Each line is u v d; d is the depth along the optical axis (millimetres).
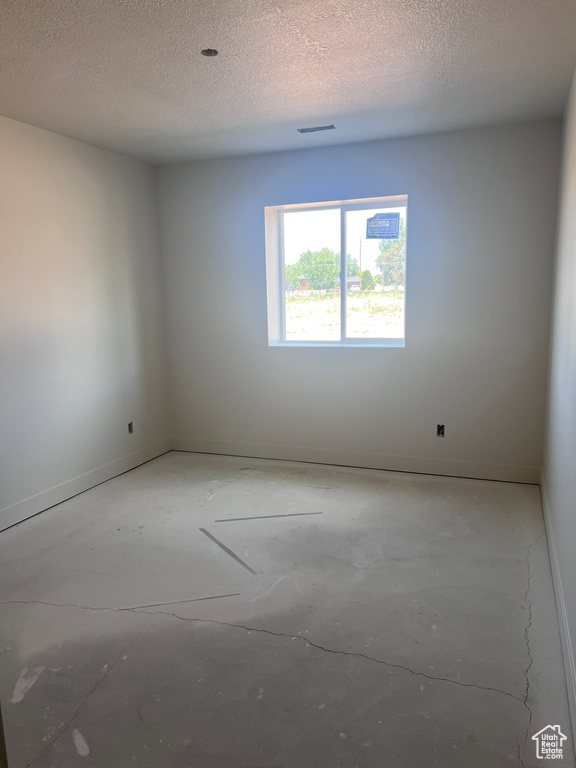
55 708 1889
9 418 3363
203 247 4645
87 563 2887
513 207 3740
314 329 4637
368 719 1812
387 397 4273
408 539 3098
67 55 2447
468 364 4016
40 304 3562
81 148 3871
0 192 3252
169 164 4629
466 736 1735
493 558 2863
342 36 2307
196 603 2496
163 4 2008
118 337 4316
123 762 1674
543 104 3252
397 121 3516
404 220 4230
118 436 4352
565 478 2410
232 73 2682
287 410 4602
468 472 4121
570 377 2377
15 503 3420
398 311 4352
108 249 4168
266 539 3133
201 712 1860
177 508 3625
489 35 2324
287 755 1683
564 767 1607
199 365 4848
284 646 2186
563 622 2164
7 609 2471
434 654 2123
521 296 3816
